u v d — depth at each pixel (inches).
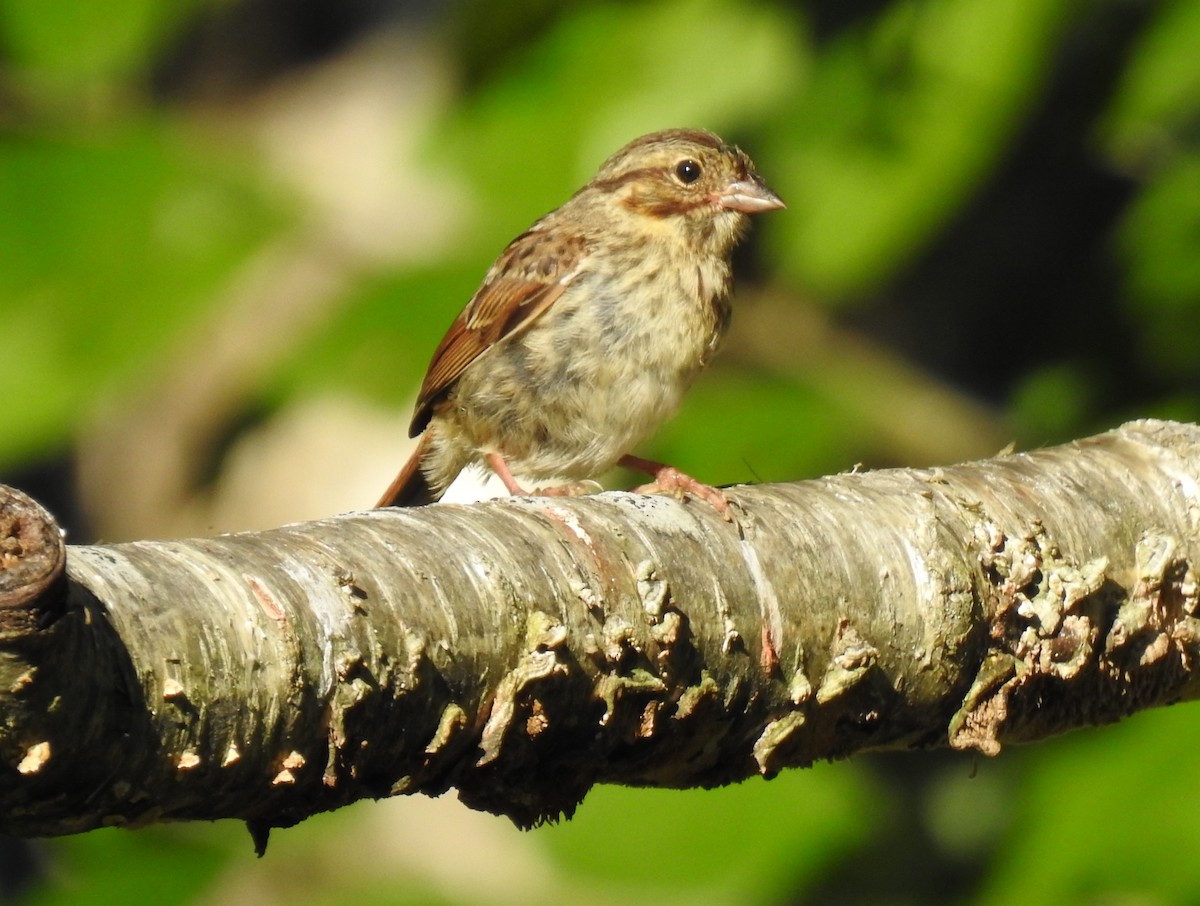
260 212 432.8
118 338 414.3
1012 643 293.3
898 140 460.1
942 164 458.6
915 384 479.5
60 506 666.8
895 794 557.0
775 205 407.8
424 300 426.9
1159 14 472.4
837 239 464.4
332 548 233.1
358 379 426.9
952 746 292.5
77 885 458.6
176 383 547.5
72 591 195.9
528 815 253.6
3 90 462.3
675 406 410.6
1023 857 406.0
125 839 460.1
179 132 448.1
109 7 467.2
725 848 467.5
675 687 260.4
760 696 271.7
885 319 585.6
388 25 680.4
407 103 645.3
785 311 476.7
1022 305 581.0
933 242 524.4
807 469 442.3
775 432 443.5
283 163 448.8
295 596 223.3
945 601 285.6
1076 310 571.2
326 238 439.8
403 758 234.1
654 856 466.9
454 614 236.7
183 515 627.5
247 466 624.7
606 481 449.1
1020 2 447.2
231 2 637.3
